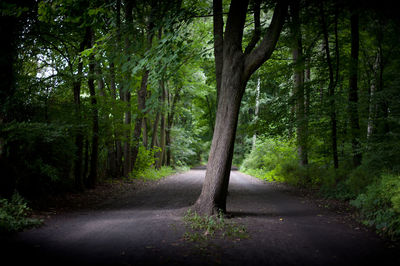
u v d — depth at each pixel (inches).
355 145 354.3
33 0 271.6
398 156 269.9
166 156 1034.7
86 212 270.5
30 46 345.1
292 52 525.7
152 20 287.9
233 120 244.8
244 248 161.5
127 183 522.0
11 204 217.9
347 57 388.8
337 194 339.3
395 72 381.1
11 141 241.4
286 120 439.2
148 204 330.6
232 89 244.2
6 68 251.9
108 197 379.2
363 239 182.9
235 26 249.0
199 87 837.2
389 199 216.2
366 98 321.1
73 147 323.6
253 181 645.3
